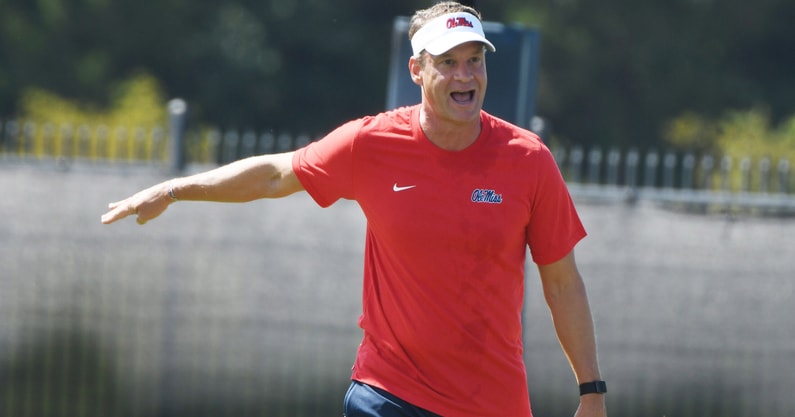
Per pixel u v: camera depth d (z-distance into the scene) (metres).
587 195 32.16
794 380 28.58
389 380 15.11
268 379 28.11
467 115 14.19
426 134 14.55
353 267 31.45
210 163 37.09
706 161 33.97
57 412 25.19
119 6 102.94
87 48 103.19
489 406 14.99
